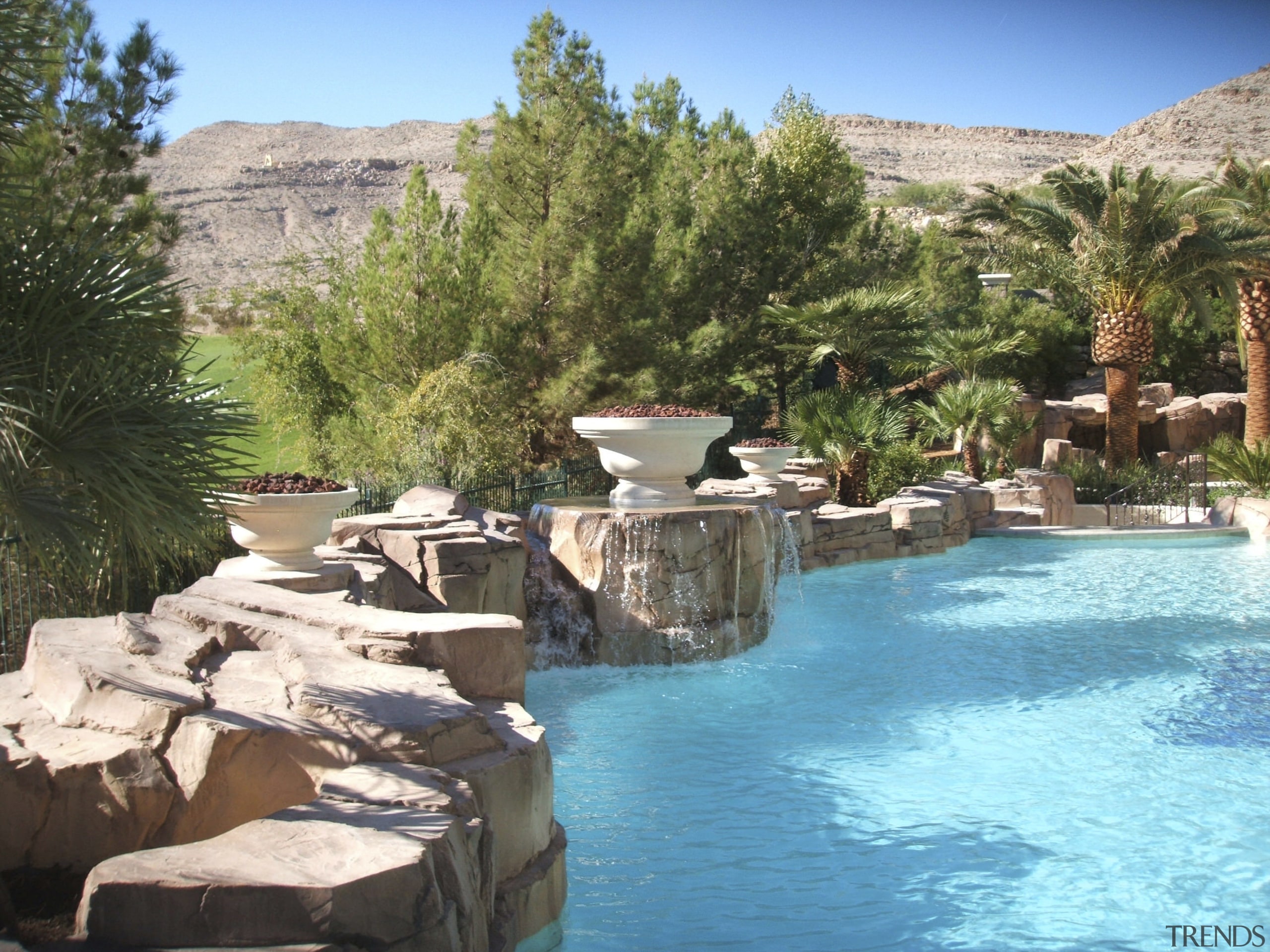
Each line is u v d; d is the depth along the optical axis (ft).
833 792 22.40
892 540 58.70
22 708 15.72
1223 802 21.57
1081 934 16.05
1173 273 84.79
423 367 60.49
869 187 434.30
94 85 37.27
